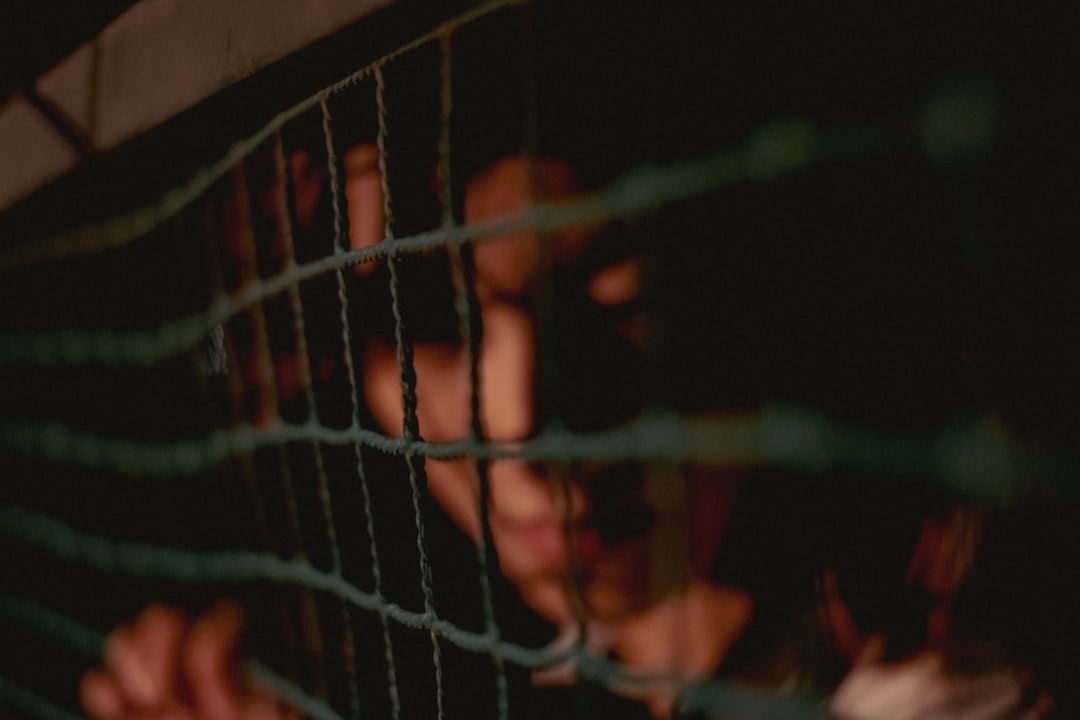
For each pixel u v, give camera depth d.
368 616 0.79
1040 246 0.28
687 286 0.50
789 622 0.55
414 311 0.64
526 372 0.61
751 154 0.30
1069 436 0.28
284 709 0.84
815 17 0.38
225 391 0.81
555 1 0.44
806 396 0.45
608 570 0.63
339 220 0.48
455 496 0.73
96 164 0.59
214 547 0.92
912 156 0.38
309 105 0.47
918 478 0.26
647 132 0.49
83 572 1.04
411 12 0.37
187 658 0.92
